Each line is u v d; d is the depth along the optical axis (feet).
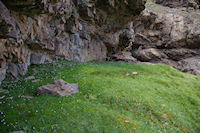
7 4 32.65
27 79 39.96
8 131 18.78
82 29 78.84
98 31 91.56
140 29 145.48
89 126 22.13
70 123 22.00
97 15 79.61
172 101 39.42
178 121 30.35
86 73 50.98
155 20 135.64
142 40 143.33
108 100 32.55
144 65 79.05
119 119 25.63
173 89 47.80
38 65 52.90
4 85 34.47
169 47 132.87
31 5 35.76
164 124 28.35
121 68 65.62
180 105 38.06
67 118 23.03
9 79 38.17
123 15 89.66
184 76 65.67
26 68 45.44
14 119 21.09
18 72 41.68
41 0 35.96
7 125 19.72
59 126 20.83
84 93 34.37
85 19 77.00
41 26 49.19
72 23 68.08
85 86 37.96
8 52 36.94
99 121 23.99
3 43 34.09
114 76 51.88
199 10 142.92
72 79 42.37
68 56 70.49
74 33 72.49
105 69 59.62
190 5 145.69
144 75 58.34
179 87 50.29
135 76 55.11
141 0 79.71
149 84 48.37
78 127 21.38
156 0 161.99
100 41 103.24
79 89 36.09
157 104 35.12
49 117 22.48
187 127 29.35
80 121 22.99
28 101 26.71
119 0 76.84
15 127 19.53
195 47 124.98
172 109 34.65
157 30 137.90
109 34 103.30
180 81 56.90
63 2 55.57
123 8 83.05
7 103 25.41
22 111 23.17
